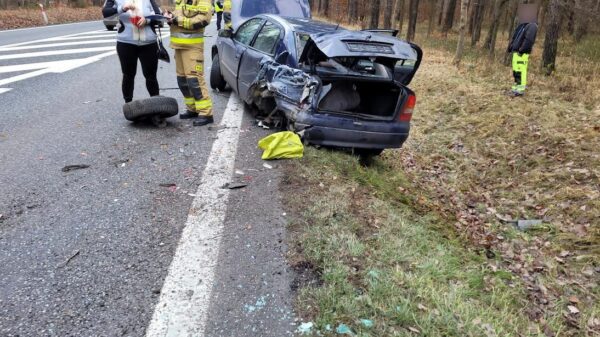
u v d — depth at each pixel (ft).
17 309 8.10
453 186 19.44
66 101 21.21
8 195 12.02
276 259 10.04
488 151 22.43
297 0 32.22
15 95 21.58
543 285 11.67
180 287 8.96
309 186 13.88
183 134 17.70
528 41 28.04
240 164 15.12
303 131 16.66
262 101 18.89
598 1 53.42
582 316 10.39
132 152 15.51
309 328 8.06
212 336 7.80
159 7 18.22
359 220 12.19
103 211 11.56
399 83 17.93
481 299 9.99
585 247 14.08
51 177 13.21
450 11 83.15
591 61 48.37
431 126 25.98
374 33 17.81
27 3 77.82
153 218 11.41
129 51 17.89
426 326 8.25
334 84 18.30
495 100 28.35
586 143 20.83
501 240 14.69
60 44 39.24
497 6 49.67
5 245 9.91
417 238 11.93
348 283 9.23
